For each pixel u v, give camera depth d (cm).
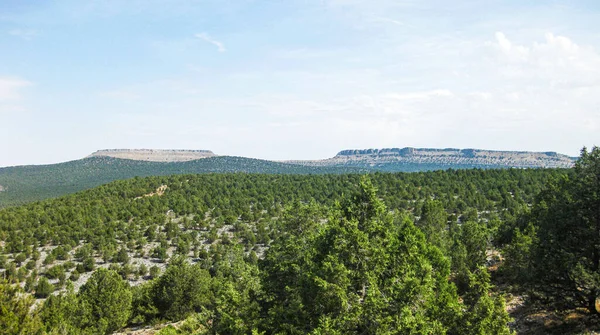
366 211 3016
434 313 2289
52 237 10894
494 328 2111
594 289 2658
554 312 3238
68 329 4216
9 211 13062
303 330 2544
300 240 3450
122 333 4844
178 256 9488
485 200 10325
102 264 9925
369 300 2264
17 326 2169
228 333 2922
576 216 2781
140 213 12838
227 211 13125
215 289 6144
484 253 4856
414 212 10131
